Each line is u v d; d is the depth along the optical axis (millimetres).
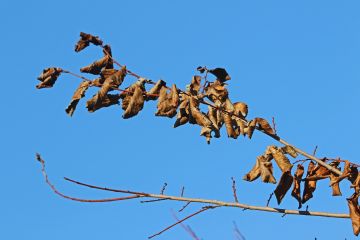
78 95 8039
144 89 8047
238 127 7969
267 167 7918
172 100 7949
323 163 8109
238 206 7613
